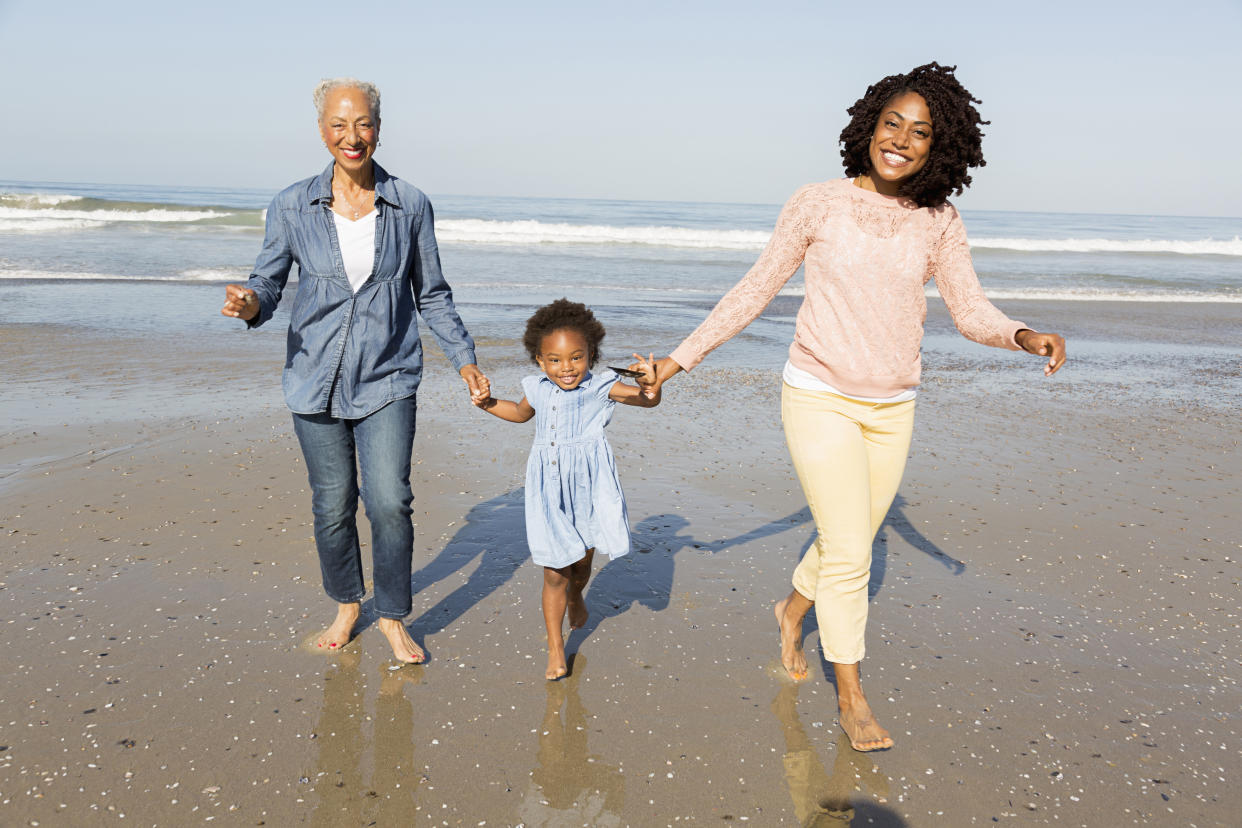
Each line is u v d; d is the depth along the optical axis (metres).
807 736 2.88
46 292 13.62
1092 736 2.90
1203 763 2.77
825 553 2.88
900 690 3.17
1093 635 3.65
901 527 4.90
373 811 2.44
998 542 4.69
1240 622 3.80
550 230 33.91
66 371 8.20
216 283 15.73
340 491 3.23
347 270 3.06
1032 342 2.58
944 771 2.70
